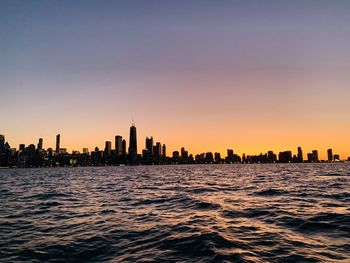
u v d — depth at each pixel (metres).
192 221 14.84
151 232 12.73
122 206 21.08
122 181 56.19
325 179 49.06
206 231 12.39
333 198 22.34
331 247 9.94
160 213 17.62
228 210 17.78
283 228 12.87
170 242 11.05
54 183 53.47
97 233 12.81
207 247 10.14
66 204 22.69
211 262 8.75
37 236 12.46
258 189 31.38
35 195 30.39
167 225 14.06
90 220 15.91
